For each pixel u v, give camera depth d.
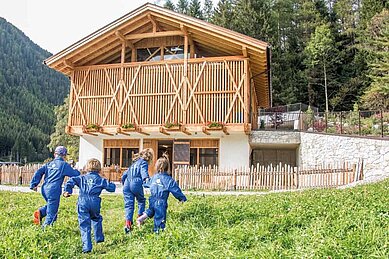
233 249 5.21
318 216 6.99
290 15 53.41
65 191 6.92
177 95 21.41
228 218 7.70
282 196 11.61
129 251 5.94
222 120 20.77
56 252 5.93
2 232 7.05
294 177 17.48
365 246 4.68
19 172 22.17
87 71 23.08
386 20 41.59
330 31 47.75
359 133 22.59
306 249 4.69
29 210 10.16
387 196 8.81
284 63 48.12
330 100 46.22
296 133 22.70
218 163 21.86
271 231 6.19
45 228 7.09
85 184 6.85
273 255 4.67
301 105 31.42
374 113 23.94
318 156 21.22
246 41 20.14
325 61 46.34
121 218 9.41
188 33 21.80
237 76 20.98
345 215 6.63
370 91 36.19
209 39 21.59
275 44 46.66
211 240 5.78
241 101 20.67
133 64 22.38
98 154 23.66
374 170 18.36
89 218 6.68
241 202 10.39
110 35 22.20
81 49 22.38
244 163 21.56
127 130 21.50
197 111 21.06
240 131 20.42
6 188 19.48
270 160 28.55
